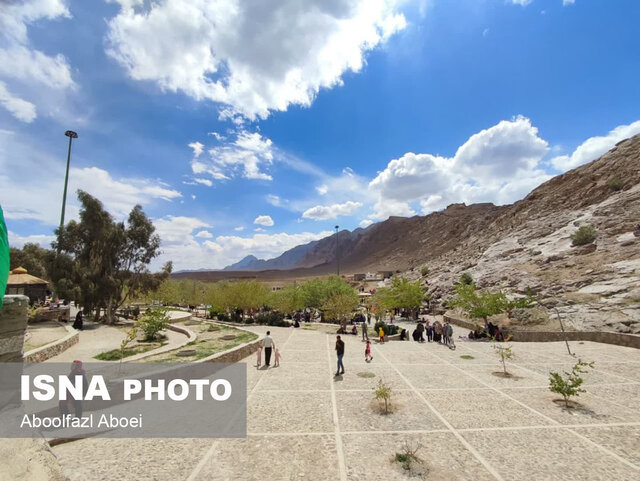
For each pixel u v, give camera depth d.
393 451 6.48
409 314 37.16
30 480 3.64
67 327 20.86
